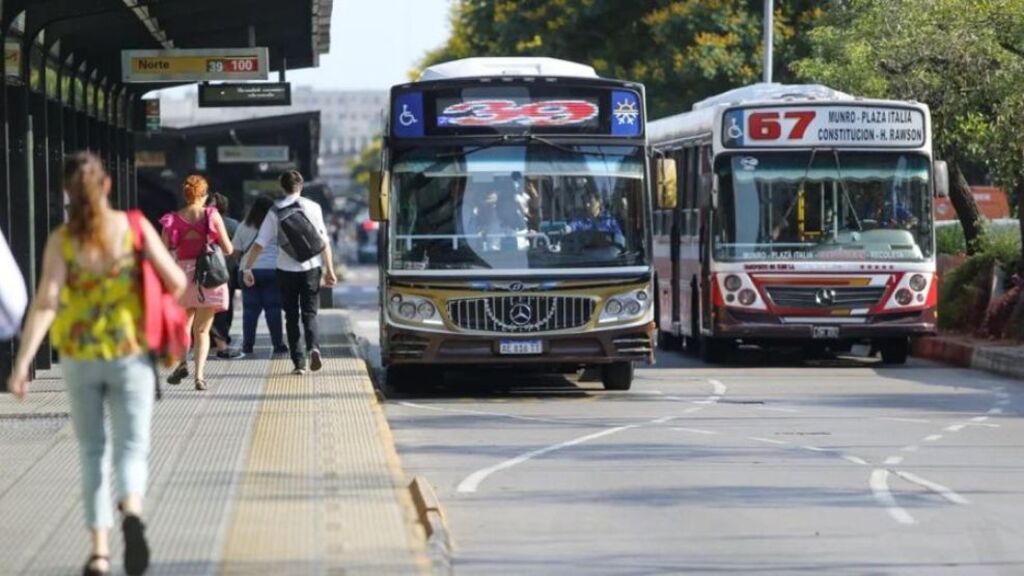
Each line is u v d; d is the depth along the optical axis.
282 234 53.91
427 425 47.06
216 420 42.78
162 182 126.62
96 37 67.25
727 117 66.62
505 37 138.12
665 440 43.59
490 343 53.44
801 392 57.16
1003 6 71.94
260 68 70.81
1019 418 49.16
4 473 34.38
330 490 32.00
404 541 27.16
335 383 52.16
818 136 66.62
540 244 53.69
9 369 50.62
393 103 53.97
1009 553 28.69
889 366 69.25
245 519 29.06
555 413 50.22
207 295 49.12
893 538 30.05
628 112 54.44
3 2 49.81
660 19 129.38
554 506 33.44
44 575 25.00
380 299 57.31
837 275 66.44
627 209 54.22
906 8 75.81
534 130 54.09
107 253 23.81
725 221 66.81
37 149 58.06
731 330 66.62
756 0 129.62
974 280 77.06
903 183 66.81
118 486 24.08
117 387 23.98
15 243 53.00
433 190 53.78
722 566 27.53
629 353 53.88
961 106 74.44
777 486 35.91
